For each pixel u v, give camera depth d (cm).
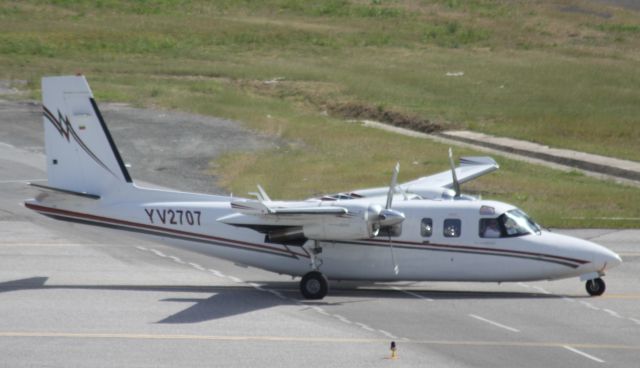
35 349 6944
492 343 7138
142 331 7425
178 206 9012
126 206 9106
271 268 8956
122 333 7369
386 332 7438
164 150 17162
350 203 8381
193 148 17412
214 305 8294
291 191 14100
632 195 14050
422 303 8438
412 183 10462
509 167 16025
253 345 7056
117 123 19712
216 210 8944
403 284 9388
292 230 8512
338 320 7800
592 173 16050
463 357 6781
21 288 8881
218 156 16750
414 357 6775
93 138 9100
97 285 9050
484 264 8600
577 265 8506
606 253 8531
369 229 8331
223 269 9906
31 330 7438
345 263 8756
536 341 7200
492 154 17288
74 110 9075
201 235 8969
